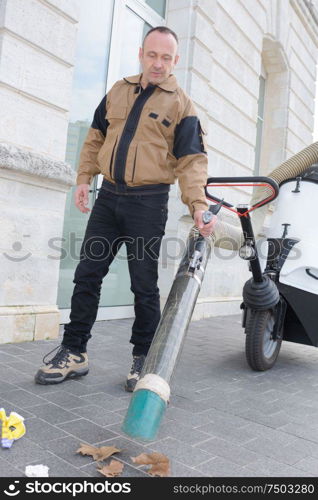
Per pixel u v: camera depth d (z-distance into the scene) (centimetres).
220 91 587
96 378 260
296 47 864
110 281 467
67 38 350
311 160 328
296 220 324
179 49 512
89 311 252
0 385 233
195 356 348
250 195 679
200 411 227
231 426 210
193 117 232
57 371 243
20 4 315
